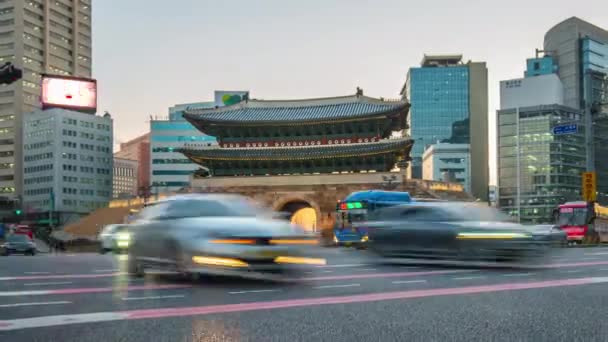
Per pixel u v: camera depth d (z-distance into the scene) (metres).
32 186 164.38
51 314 8.70
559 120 197.62
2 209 157.38
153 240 14.23
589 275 15.20
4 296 10.90
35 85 172.12
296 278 13.64
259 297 10.73
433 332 7.29
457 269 17.56
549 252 18.52
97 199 170.12
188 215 14.24
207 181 81.12
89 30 189.75
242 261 12.41
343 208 41.31
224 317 8.41
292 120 79.19
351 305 9.63
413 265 19.38
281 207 78.75
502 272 16.38
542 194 195.25
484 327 7.61
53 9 177.12
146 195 90.06
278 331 7.36
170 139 184.00
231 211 14.30
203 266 12.84
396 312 8.87
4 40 168.50
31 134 165.12
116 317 8.40
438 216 18.97
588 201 42.75
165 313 8.77
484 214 19.39
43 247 92.62
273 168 82.44
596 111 43.47
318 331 7.37
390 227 19.70
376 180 76.81
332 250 32.69
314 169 81.69
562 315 8.52
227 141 84.25
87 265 19.62
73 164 163.88
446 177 105.31
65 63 180.88
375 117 77.88
